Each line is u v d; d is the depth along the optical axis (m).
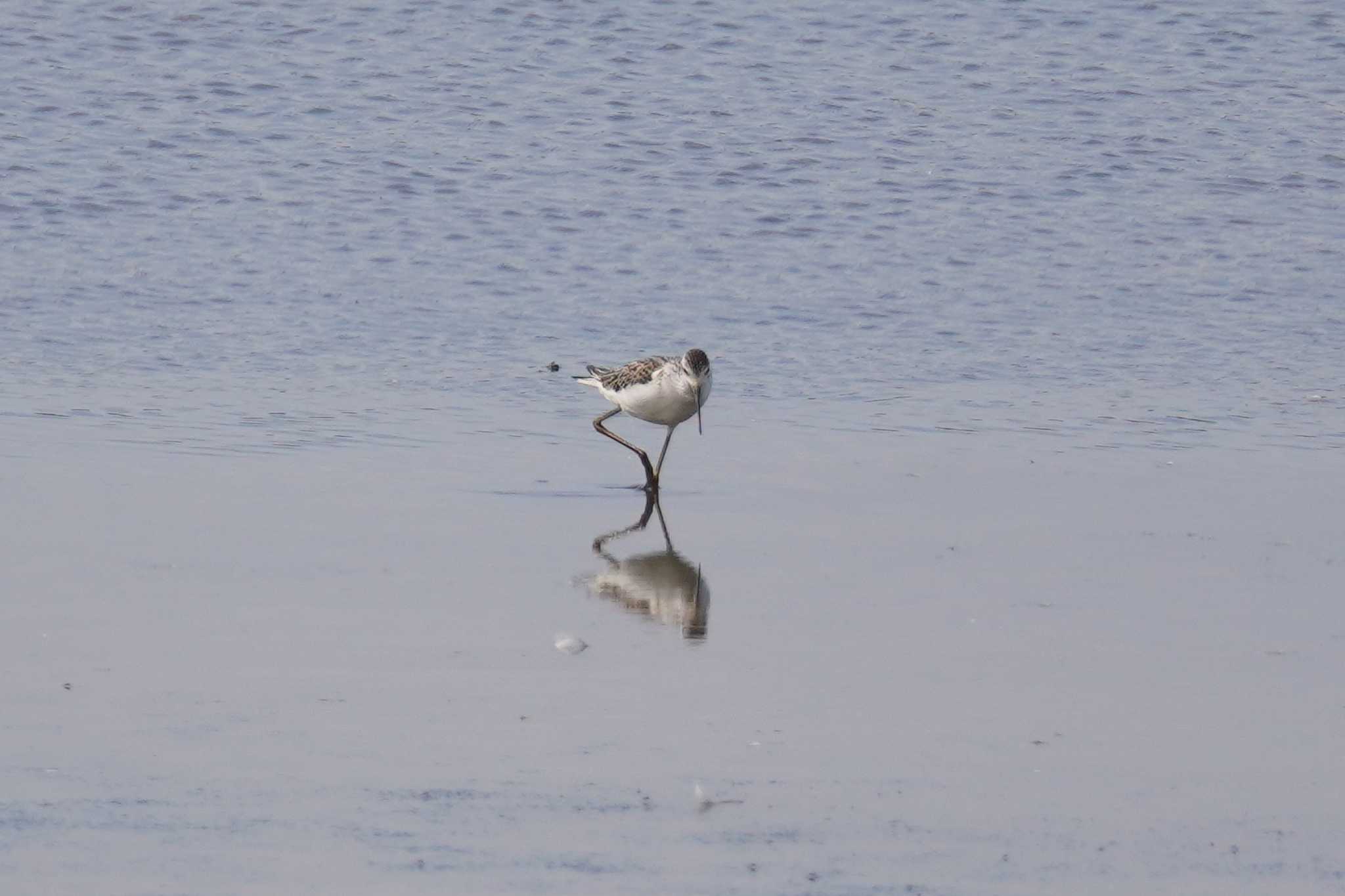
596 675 11.10
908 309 22.28
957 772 9.73
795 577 13.39
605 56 31.53
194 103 28.84
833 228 25.16
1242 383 19.77
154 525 14.19
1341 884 8.55
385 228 24.53
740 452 17.28
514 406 18.58
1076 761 9.90
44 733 9.90
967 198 26.36
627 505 15.52
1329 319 22.19
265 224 24.45
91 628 11.68
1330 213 26.14
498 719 10.32
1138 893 8.45
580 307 22.06
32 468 15.71
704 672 11.22
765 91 30.27
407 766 9.62
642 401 16.36
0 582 12.58
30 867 8.38
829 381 19.72
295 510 14.83
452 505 15.27
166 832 8.77
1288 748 10.12
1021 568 13.62
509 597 12.73
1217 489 15.99
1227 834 9.05
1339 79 31.31
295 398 18.44
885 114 29.42
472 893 8.27
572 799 9.27
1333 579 13.36
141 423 17.31
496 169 26.77
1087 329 21.72
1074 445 17.48
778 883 8.45
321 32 32.12
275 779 9.40
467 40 32.03
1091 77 31.17
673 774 9.63
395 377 19.38
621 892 8.32
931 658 11.54
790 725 10.35
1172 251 24.56
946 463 16.88
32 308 21.11
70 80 29.48
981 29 33.22
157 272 22.58
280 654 11.30
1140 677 11.20
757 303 22.38
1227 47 32.59
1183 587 13.13
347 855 8.59
